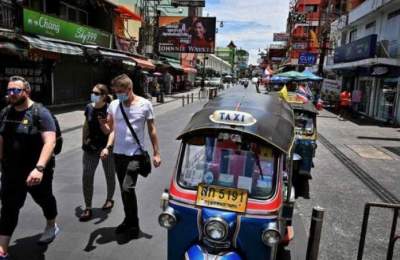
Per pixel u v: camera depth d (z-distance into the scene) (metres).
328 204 6.55
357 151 11.41
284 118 3.76
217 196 3.21
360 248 3.89
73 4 20.86
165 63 35.72
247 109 3.62
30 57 13.73
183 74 45.53
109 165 5.51
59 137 4.31
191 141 3.46
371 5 22.33
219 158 3.36
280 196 3.23
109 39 22.33
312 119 7.50
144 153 4.72
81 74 21.22
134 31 31.11
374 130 16.38
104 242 4.67
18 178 3.96
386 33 21.53
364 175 8.59
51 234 4.59
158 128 14.16
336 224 5.67
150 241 4.75
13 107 3.99
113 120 4.76
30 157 4.00
